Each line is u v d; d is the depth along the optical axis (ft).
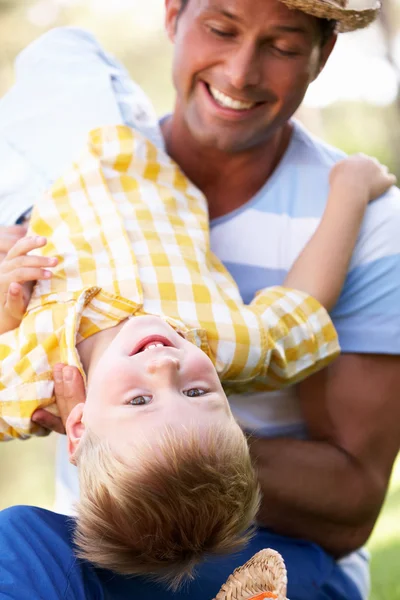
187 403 7.91
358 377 10.34
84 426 8.16
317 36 9.71
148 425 7.72
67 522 8.13
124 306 9.12
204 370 8.20
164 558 7.48
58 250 9.55
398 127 36.01
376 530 18.65
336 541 10.23
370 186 10.55
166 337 8.36
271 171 10.77
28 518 7.87
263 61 9.53
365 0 9.89
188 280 9.42
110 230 9.58
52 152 10.56
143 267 9.39
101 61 11.39
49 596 7.33
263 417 10.49
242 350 9.21
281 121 10.03
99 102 10.80
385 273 10.36
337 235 10.14
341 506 10.05
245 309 9.50
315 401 10.41
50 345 9.09
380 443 10.36
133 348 8.26
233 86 9.52
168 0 10.30
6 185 10.57
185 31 9.72
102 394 8.00
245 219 10.57
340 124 47.91
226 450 7.75
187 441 7.61
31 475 31.22
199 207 10.30
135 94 11.21
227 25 9.36
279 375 9.67
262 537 9.85
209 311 9.28
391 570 15.90
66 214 9.80
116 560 7.52
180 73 9.87
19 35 33.91
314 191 10.66
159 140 10.73
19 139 10.81
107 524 7.52
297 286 10.00
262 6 9.21
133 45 39.58
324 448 10.18
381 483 10.32
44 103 10.97
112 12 37.99
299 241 10.48
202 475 7.50
